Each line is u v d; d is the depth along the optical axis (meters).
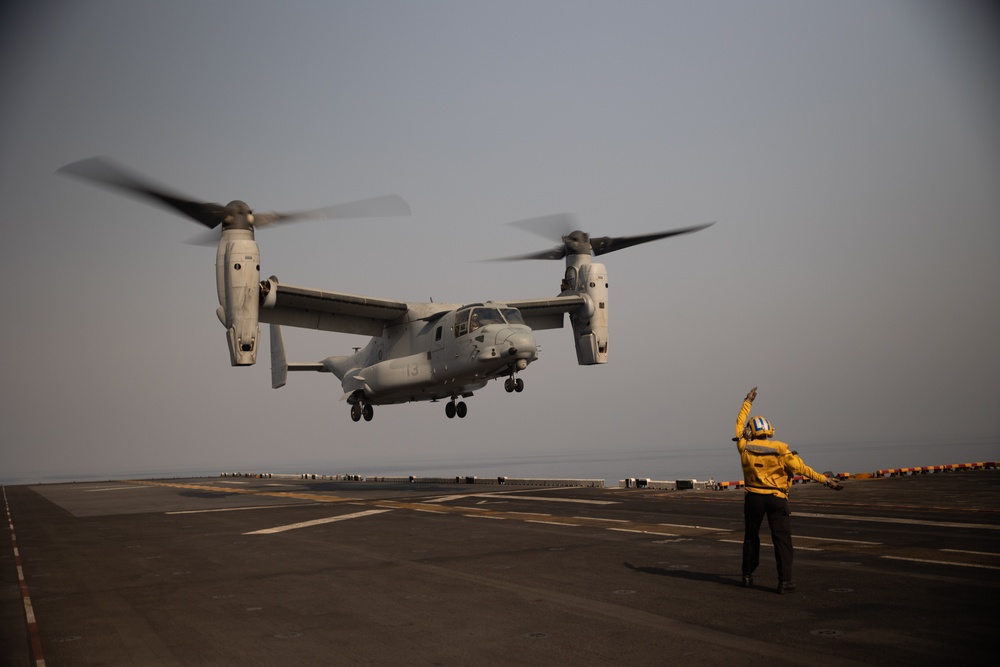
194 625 7.27
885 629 6.22
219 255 23.09
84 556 12.34
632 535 12.44
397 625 7.02
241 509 20.88
